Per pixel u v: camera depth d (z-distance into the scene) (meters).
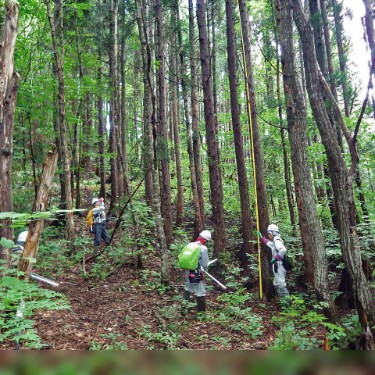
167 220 11.41
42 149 10.28
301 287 8.03
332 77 5.97
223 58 19.78
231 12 9.55
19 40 9.15
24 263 3.10
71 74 12.71
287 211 14.66
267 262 7.86
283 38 5.52
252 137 8.40
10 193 3.28
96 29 11.33
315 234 5.06
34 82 9.98
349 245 3.93
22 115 9.86
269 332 5.82
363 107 3.94
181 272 9.06
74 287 7.36
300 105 5.40
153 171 8.20
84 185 17.39
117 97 11.06
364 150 8.60
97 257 9.36
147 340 5.18
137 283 7.98
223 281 8.70
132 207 9.32
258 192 8.30
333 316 4.89
